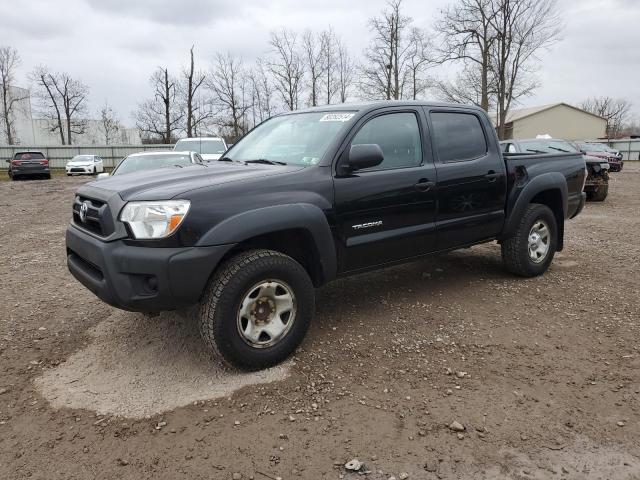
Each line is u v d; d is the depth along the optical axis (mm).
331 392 3178
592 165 12781
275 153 4180
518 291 5051
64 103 55000
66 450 2646
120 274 3082
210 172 3611
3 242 8180
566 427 2797
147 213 3020
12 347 3857
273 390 3195
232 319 3211
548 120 59812
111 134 62438
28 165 27922
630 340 3879
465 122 4789
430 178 4309
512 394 3135
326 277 3703
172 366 3506
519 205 5113
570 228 8984
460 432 2760
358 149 3592
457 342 3873
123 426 2842
